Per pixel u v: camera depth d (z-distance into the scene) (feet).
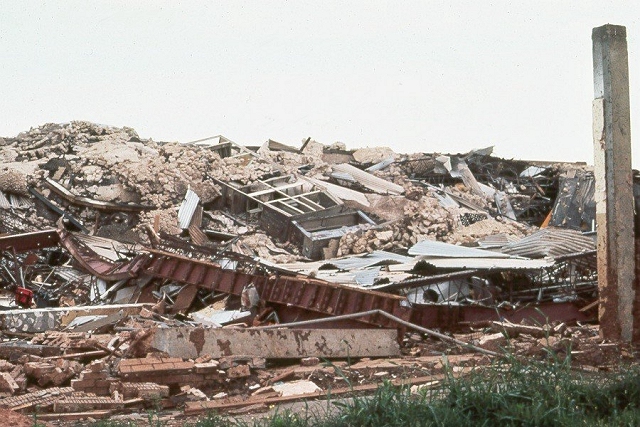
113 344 57.00
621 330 67.77
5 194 234.38
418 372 53.31
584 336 72.28
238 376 51.80
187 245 113.80
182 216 223.10
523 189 295.28
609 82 69.15
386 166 307.17
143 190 237.04
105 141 279.49
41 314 82.89
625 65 69.46
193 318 95.76
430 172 297.74
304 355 58.54
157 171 243.81
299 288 85.56
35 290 130.93
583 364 58.23
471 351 65.77
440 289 99.35
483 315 84.89
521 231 238.27
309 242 211.61
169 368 49.57
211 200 241.96
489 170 308.19
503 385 35.01
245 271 105.81
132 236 214.28
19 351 56.59
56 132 292.81
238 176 259.19
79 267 139.33
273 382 52.11
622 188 69.00
